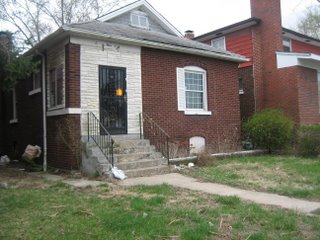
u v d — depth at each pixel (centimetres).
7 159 1670
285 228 578
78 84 1264
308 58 1864
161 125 1474
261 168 1203
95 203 754
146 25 1923
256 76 2031
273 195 828
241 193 850
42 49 1412
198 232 549
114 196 825
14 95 1761
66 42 1273
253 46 2047
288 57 1923
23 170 1373
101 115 1310
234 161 1389
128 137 1363
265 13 2038
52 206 737
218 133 1683
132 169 1152
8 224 617
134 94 1400
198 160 1326
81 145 1223
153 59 1471
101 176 1108
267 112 1714
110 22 1781
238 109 1783
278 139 1602
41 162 1427
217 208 695
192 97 1619
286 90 1933
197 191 873
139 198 780
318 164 1241
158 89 1477
